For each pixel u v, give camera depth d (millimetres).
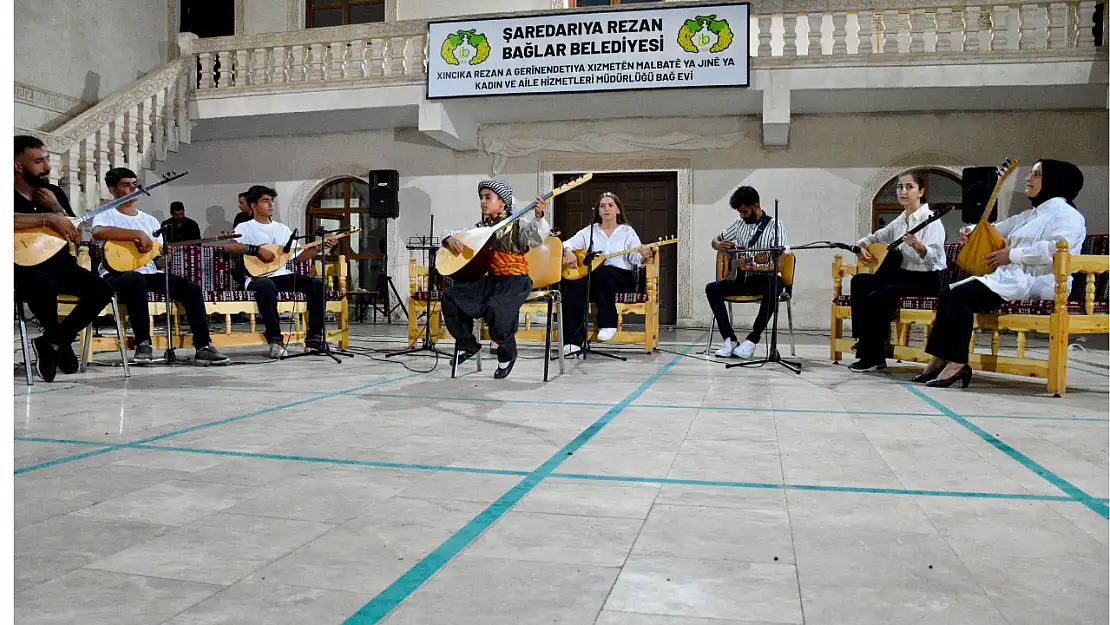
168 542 1622
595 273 6262
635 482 2135
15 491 2014
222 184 12008
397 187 10977
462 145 11039
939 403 3637
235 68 11133
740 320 10727
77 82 11445
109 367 4949
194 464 2328
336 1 12680
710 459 2424
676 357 6031
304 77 10742
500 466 2318
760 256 5781
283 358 5691
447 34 9945
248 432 2838
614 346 7168
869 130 10320
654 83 9500
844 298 5656
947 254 5348
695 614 1276
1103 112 9891
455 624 1233
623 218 6602
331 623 1235
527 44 9742
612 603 1320
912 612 1284
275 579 1421
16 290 4020
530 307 5926
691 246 10734
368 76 10359
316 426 2965
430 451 2525
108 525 1733
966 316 4195
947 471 2277
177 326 5574
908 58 9195
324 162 11711
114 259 5004
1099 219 9898
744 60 9344
